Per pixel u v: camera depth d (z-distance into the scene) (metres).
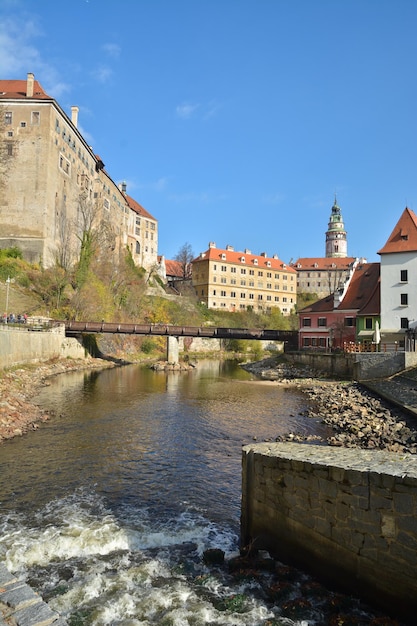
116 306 72.31
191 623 6.34
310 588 6.85
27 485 12.10
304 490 7.34
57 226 66.81
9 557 8.16
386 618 6.01
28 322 45.66
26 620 5.04
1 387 24.61
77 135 74.50
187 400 28.44
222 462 14.72
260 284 120.44
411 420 20.31
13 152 63.19
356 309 50.66
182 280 117.88
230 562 7.81
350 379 40.62
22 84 69.44
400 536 6.05
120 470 13.60
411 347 36.31
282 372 48.56
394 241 47.12
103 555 8.37
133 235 104.62
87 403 25.66
